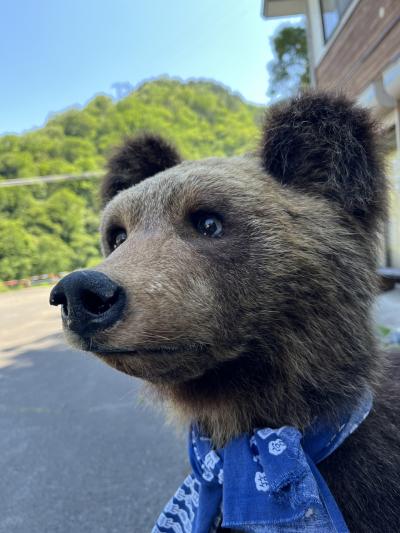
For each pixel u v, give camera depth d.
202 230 0.31
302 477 0.27
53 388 1.21
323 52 1.76
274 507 0.28
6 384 1.30
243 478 0.30
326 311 0.31
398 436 0.32
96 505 0.62
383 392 0.35
